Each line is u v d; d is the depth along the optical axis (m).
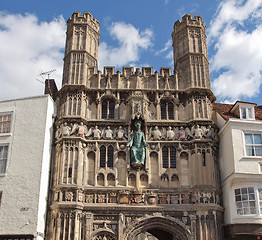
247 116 33.94
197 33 38.56
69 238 29.73
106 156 33.47
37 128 32.91
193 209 31.41
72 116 33.94
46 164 32.44
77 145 33.00
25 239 29.03
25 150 32.16
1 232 29.45
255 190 30.47
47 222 31.39
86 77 36.34
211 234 30.47
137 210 31.45
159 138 34.25
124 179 32.88
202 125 34.38
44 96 34.06
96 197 31.92
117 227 30.92
